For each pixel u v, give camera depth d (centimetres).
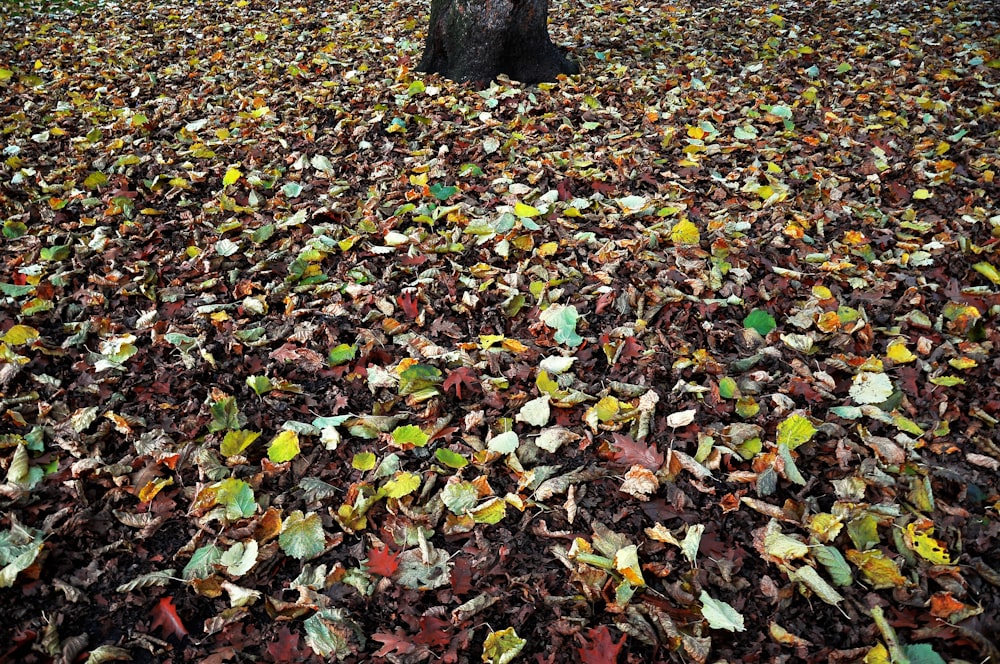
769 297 335
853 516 227
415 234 379
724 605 203
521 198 412
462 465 249
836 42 666
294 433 254
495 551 225
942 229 381
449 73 577
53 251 356
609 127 501
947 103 520
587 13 770
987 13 711
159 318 323
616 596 207
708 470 246
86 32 721
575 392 274
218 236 383
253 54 648
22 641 196
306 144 478
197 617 208
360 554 223
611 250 363
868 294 335
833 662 193
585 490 243
